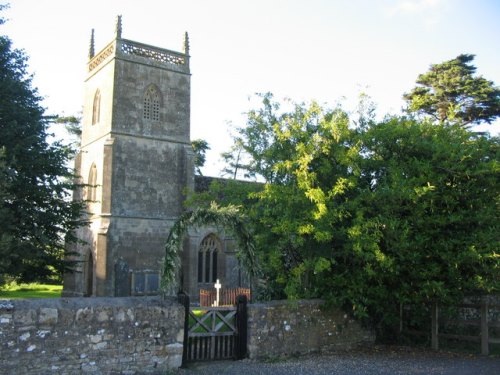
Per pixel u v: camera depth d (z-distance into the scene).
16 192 21.67
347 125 15.95
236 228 14.43
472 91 37.12
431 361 13.84
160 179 36.41
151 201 35.78
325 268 14.34
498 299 16.44
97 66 37.69
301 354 14.36
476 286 14.61
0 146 21.17
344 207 14.80
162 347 12.00
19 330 10.19
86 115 39.03
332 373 12.10
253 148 17.03
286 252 16.34
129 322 11.59
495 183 15.23
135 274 33.94
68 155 24.50
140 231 34.81
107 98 35.69
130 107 35.75
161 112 37.16
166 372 11.79
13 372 10.02
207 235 36.62
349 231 14.22
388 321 15.99
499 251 14.44
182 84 38.28
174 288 13.23
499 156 15.73
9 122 21.88
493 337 16.28
